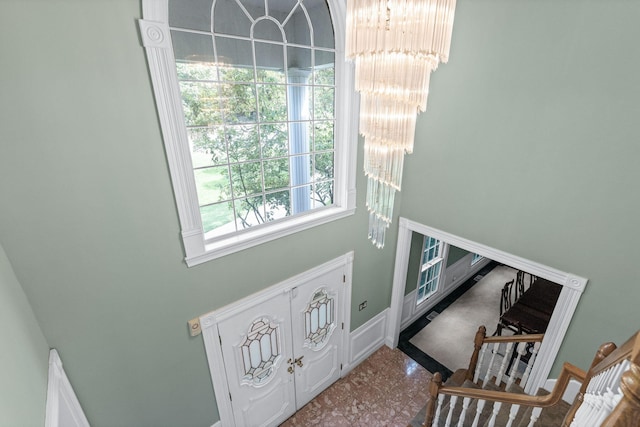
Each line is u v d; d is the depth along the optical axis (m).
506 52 2.50
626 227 2.18
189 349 2.48
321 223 3.00
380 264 3.95
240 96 2.29
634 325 2.28
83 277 1.83
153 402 2.42
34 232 1.60
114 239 1.88
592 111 2.17
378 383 4.02
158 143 1.88
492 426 2.29
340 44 2.66
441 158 3.23
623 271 2.26
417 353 4.54
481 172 2.94
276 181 2.72
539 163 2.53
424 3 1.06
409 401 3.78
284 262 2.85
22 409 1.14
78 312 1.86
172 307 2.27
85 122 1.61
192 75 2.03
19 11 1.33
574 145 2.31
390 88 1.23
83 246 1.78
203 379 2.67
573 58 2.18
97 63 1.57
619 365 1.16
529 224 2.71
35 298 1.69
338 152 3.05
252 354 2.92
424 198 3.52
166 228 2.07
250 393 3.05
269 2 2.24
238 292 2.62
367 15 1.13
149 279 2.10
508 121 2.63
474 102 2.81
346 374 4.14
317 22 2.54
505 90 2.59
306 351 3.44
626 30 1.93
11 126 1.43
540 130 2.46
